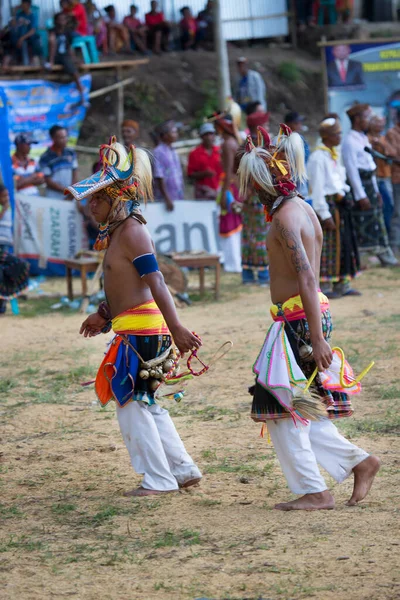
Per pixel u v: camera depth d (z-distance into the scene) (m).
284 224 6.89
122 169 7.53
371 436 9.13
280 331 7.00
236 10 45.41
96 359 13.77
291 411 6.86
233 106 21.62
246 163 7.09
